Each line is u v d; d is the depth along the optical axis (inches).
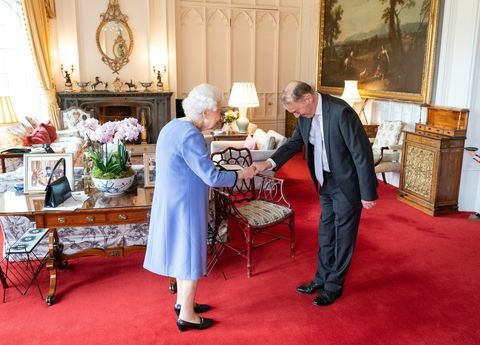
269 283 120.4
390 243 148.8
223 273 126.0
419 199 185.9
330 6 302.5
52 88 304.8
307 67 365.4
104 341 93.2
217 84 352.8
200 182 87.5
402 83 223.0
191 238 87.9
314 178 109.6
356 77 272.7
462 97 178.9
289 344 92.6
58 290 115.9
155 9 320.2
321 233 111.3
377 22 244.8
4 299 110.7
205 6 336.2
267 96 367.9
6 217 129.0
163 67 328.5
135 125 117.3
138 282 120.8
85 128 116.0
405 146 193.6
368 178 96.7
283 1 353.4
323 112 98.3
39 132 244.5
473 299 111.4
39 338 94.1
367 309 106.5
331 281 108.8
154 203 90.6
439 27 192.5
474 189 184.4
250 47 354.3
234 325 99.7
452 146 173.3
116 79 320.8
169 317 102.7
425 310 106.0
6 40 290.2
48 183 110.2
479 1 169.0
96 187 117.3
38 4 286.4
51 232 111.3
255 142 210.5
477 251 142.1
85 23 313.0
